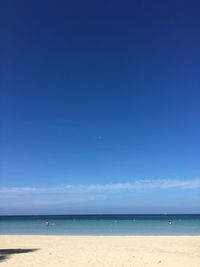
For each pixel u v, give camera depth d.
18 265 18.20
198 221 98.62
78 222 99.25
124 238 35.22
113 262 19.39
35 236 39.31
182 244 29.09
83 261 19.66
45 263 18.89
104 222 97.25
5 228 65.44
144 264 18.89
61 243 30.28
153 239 33.84
